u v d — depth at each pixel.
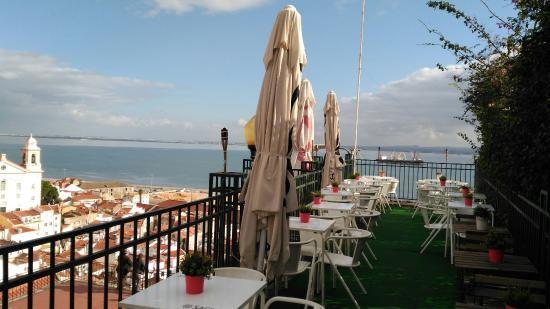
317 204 6.66
